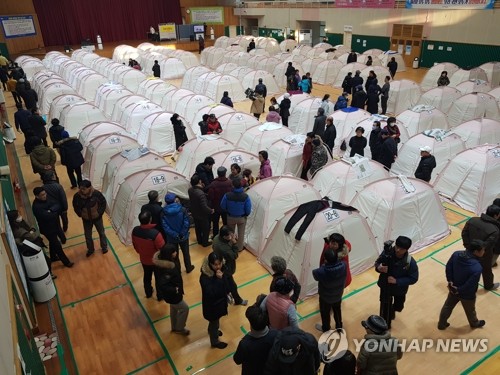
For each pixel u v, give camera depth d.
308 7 31.31
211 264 4.98
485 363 5.29
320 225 6.61
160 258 5.29
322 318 5.62
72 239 8.34
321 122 11.32
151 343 5.76
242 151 9.73
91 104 13.77
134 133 13.36
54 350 4.82
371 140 10.03
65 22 31.88
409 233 7.64
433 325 5.93
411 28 24.59
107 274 7.27
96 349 5.68
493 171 8.91
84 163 11.09
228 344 5.69
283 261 5.05
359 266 7.09
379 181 7.83
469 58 21.98
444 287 6.70
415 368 5.24
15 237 5.70
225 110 13.59
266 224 7.62
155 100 17.22
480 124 11.13
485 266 6.25
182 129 11.71
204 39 35.25
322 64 22.41
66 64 22.17
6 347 2.29
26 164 11.86
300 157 10.30
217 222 7.99
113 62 22.97
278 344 3.83
